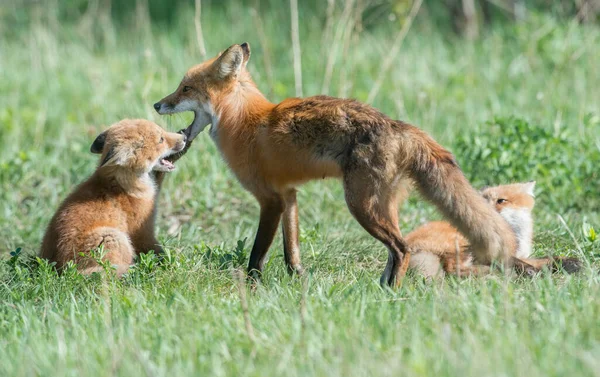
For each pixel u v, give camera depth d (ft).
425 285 31.91
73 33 92.43
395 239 33.01
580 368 21.58
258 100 36.88
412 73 73.00
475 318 26.00
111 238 35.91
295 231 37.52
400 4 65.67
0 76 78.33
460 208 31.65
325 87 58.95
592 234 37.45
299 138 34.45
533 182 39.83
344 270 36.35
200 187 49.42
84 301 31.50
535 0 87.66
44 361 24.20
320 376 22.02
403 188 33.50
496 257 31.63
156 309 29.43
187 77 37.93
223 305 29.60
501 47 78.07
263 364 23.43
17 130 62.64
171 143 38.68
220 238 44.01
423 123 58.54
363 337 24.67
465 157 48.88
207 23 90.38
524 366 21.66
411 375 21.36
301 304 27.86
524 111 62.18
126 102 63.10
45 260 35.47
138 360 23.59
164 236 42.73
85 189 37.47
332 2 62.28
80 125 63.00
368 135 32.91
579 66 70.85
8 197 49.96
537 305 26.48
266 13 91.40
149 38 84.64
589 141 49.37
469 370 21.45
